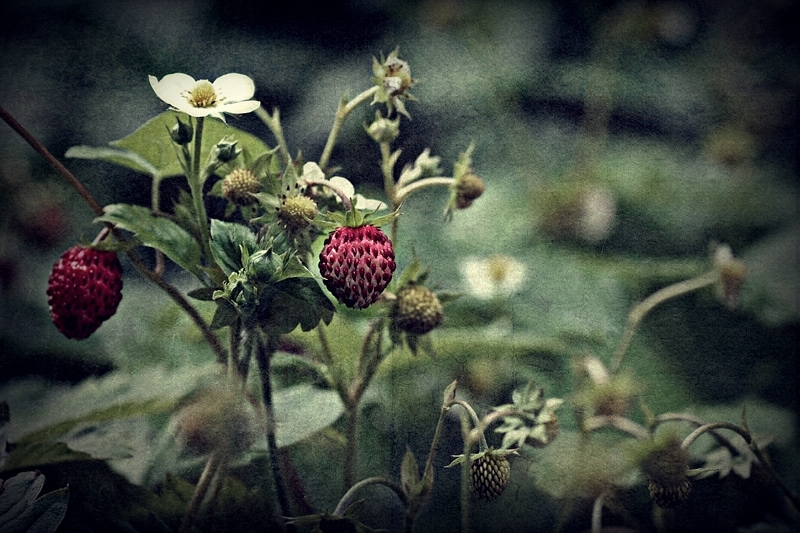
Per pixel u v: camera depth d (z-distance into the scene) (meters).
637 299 0.45
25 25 0.43
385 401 0.40
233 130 0.38
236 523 0.38
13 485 0.37
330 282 0.36
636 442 0.39
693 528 0.40
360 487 0.38
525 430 0.38
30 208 0.42
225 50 0.44
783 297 0.44
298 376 0.39
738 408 0.42
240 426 0.38
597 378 0.41
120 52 0.43
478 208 0.46
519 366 0.41
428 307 0.38
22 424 0.38
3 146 0.42
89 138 0.42
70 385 0.39
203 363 0.39
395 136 0.38
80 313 0.37
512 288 0.44
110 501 0.38
